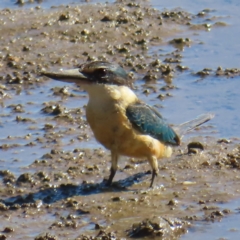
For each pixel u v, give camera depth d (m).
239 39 22.28
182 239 11.79
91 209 12.76
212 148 15.30
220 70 19.70
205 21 23.64
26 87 18.73
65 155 15.01
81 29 22.30
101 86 13.04
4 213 12.66
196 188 13.60
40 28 22.27
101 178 14.10
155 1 25.31
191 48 21.58
